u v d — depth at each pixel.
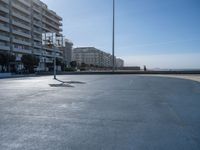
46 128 4.55
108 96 9.12
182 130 4.34
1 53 58.19
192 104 7.12
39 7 85.69
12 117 5.51
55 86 14.05
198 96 8.95
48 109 6.48
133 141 3.76
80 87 13.17
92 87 13.05
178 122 4.92
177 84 14.53
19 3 73.62
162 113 5.82
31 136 4.05
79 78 23.19
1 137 4.00
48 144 3.65
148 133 4.17
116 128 4.51
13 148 3.49
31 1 79.62
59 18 104.19
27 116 5.61
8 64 61.62
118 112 5.99
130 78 22.12
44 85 14.98
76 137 3.98
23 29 74.94
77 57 154.25
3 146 3.57
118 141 3.77
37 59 73.62
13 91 11.33
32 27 80.50
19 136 4.05
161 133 4.16
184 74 29.66
